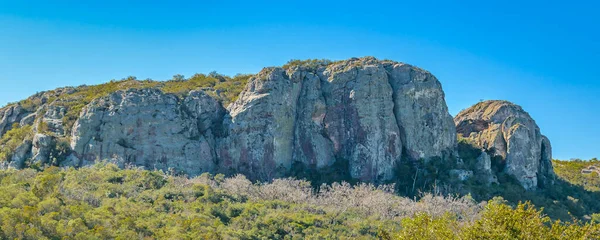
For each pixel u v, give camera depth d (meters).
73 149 108.44
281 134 116.88
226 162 114.50
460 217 91.12
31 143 110.69
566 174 147.12
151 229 71.06
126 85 140.00
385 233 55.38
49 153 108.69
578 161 168.62
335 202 97.44
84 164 107.44
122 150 108.75
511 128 128.62
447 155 122.00
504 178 121.06
